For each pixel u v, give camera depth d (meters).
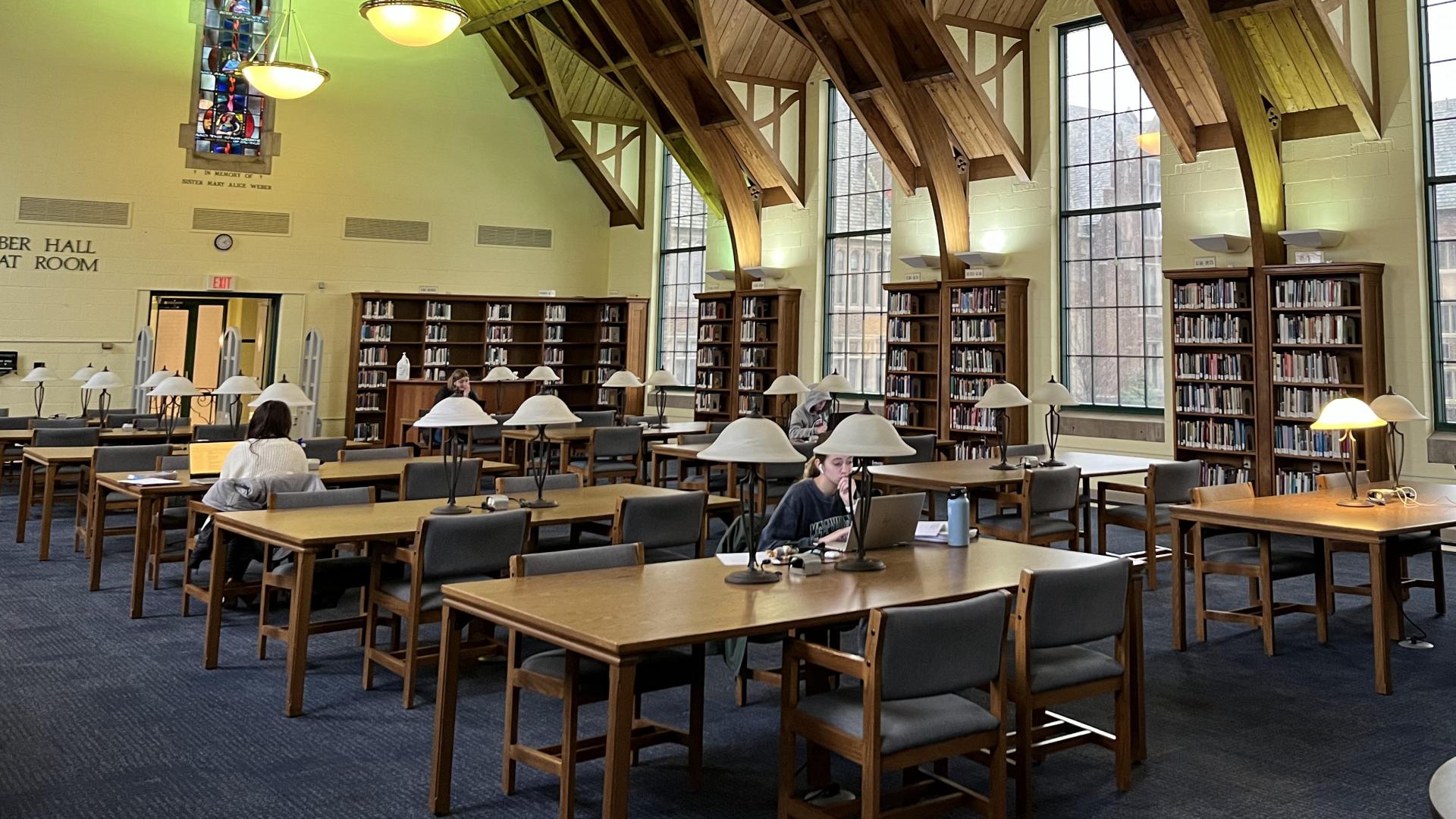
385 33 8.04
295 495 4.50
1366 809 2.92
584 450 9.66
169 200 12.25
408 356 13.45
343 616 5.11
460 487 5.50
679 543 4.56
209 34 12.51
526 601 2.76
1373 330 7.42
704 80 11.73
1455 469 7.16
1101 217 9.51
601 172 14.15
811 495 3.92
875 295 11.50
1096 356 9.54
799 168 12.09
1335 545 4.93
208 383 12.62
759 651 4.80
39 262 11.59
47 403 11.61
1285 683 4.19
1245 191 7.99
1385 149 7.57
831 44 10.20
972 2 9.29
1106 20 8.18
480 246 14.07
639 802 2.95
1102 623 2.92
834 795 2.83
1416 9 7.55
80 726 3.50
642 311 14.19
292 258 12.89
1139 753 3.27
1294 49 7.60
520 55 13.60
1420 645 4.80
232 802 2.88
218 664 4.28
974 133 10.18
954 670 2.49
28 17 11.56
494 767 3.18
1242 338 8.10
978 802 2.64
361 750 3.32
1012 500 5.96
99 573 5.66
